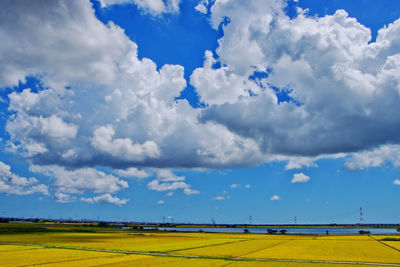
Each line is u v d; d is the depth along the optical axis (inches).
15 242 3316.9
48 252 2367.1
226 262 1923.0
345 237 4980.3
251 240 4195.4
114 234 5575.8
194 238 4660.4
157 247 2910.9
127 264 1808.6
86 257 2106.3
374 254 2381.9
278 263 1892.2
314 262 1943.9
